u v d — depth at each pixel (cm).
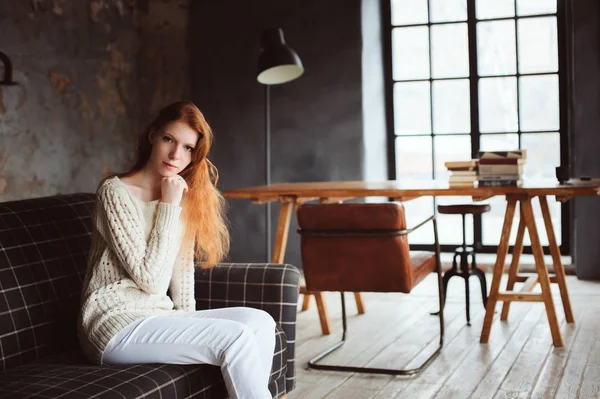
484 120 678
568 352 396
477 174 435
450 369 374
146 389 207
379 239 363
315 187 471
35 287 250
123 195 245
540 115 664
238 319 242
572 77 611
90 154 618
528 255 664
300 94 662
